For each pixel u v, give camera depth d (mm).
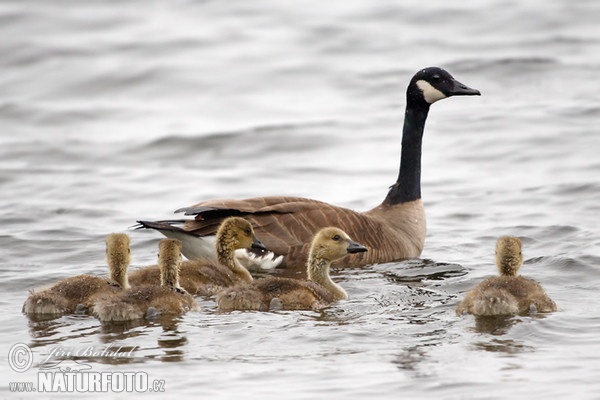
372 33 35562
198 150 26406
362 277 15961
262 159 25688
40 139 27250
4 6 38000
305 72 32438
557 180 22406
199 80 31969
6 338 12320
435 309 13656
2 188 22844
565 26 35844
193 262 14953
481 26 36031
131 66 32906
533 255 16906
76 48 34375
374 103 29859
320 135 27125
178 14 37844
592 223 18984
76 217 20344
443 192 22078
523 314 13102
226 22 36906
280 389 10680
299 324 12867
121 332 12492
